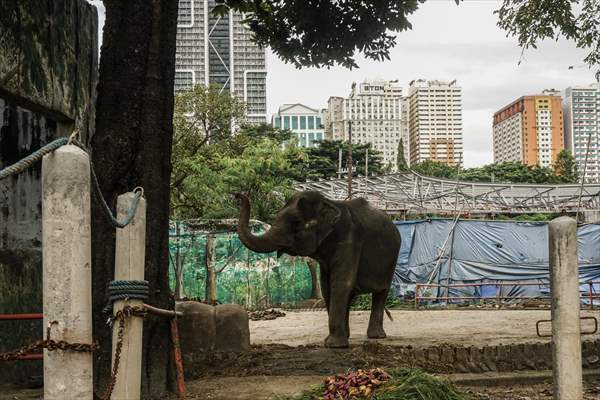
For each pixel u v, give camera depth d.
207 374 7.92
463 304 21.80
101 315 6.64
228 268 20.64
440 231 22.67
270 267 21.11
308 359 8.73
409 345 9.70
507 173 54.28
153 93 7.05
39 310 8.25
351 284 10.00
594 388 7.60
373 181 32.47
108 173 6.91
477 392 7.30
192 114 28.95
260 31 11.58
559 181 53.72
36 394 6.96
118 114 7.00
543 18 12.19
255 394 6.79
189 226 20.67
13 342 7.74
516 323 14.16
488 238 22.52
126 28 7.12
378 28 11.25
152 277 6.80
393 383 5.61
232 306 9.38
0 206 7.65
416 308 19.83
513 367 8.44
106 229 6.81
